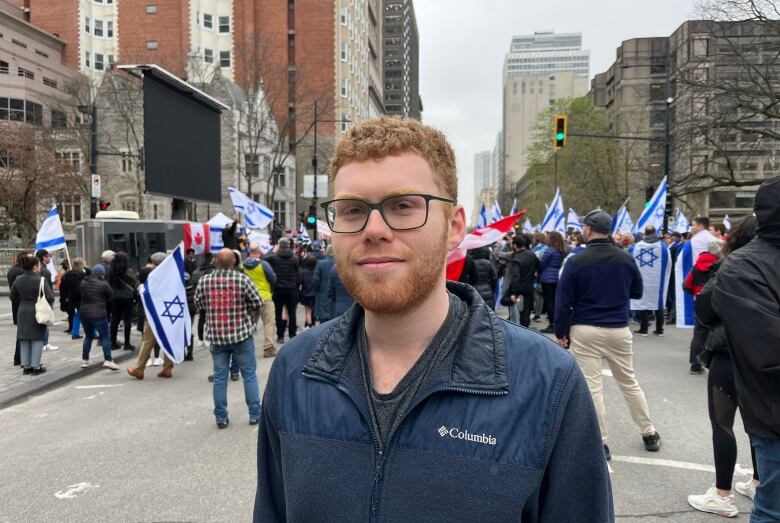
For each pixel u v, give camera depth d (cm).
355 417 123
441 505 111
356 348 131
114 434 549
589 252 455
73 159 3756
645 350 919
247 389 577
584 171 3947
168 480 435
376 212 120
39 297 794
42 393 719
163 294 743
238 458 480
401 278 119
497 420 115
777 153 2316
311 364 132
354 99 6309
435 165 125
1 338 1141
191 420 593
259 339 1122
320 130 5494
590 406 121
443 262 126
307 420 127
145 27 5647
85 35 5753
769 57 1967
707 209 5116
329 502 118
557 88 13362
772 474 240
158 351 947
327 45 5684
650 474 427
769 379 233
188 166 1770
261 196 4700
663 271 1025
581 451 117
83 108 2736
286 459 127
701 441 497
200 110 1853
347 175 125
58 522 370
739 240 404
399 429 118
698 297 348
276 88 4159
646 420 469
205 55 5666
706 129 1988
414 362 125
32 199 3017
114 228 1741
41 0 5756
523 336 127
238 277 565
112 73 3531
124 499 402
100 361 897
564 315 461
